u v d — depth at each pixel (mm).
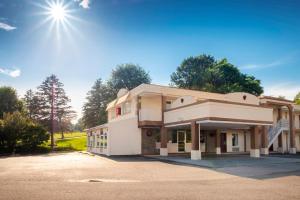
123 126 25859
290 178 11758
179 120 22922
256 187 9570
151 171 13797
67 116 55438
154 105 26812
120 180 10953
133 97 27562
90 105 57344
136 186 9586
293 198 7922
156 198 7758
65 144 48500
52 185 9695
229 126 25422
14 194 8188
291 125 31156
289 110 31438
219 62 59219
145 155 25156
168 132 27906
